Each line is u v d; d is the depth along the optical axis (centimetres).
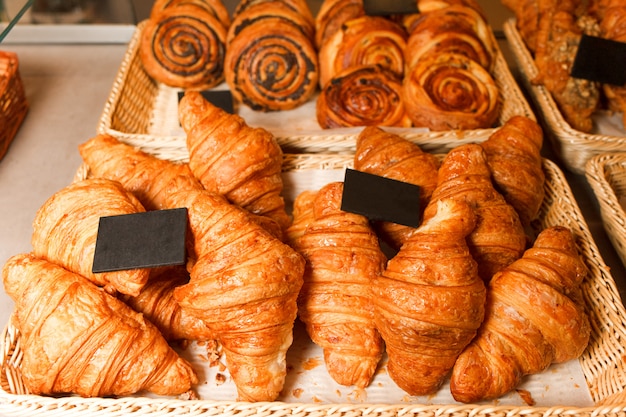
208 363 53
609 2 72
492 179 56
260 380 47
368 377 50
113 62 86
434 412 45
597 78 69
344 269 50
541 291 48
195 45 77
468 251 48
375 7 76
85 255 50
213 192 53
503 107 74
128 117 73
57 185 69
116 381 47
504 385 48
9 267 50
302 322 55
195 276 48
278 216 59
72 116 78
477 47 73
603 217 60
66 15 87
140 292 50
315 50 78
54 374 46
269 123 76
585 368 52
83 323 47
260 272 46
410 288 45
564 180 62
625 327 50
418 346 46
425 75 69
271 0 79
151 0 92
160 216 49
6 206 66
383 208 53
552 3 74
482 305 47
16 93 74
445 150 67
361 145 60
